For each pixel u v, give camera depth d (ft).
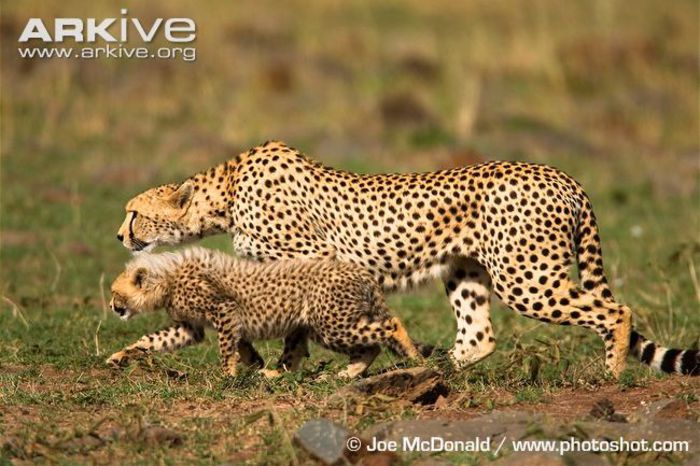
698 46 181.98
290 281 54.54
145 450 42.75
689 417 45.73
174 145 125.90
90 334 64.49
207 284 54.95
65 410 48.19
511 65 166.40
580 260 54.85
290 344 56.54
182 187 59.67
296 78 153.89
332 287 53.26
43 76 140.46
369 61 165.99
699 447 42.52
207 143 127.34
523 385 51.67
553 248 53.11
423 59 164.45
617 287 78.13
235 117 134.72
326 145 128.26
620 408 48.14
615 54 169.07
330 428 42.11
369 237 56.08
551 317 53.52
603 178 119.55
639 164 128.47
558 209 53.16
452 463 40.88
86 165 116.37
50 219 98.53
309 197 57.16
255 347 63.05
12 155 118.11
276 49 166.81
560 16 193.98
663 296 76.02
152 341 57.31
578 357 57.93
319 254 57.26
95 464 41.37
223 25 168.45
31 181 110.11
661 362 52.75
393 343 53.52
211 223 60.03
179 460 41.91
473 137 135.03
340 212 56.54
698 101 154.71
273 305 54.70
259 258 58.39
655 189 116.88
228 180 59.52
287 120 138.72
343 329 53.36
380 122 139.33
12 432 44.83
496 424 44.45
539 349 53.16
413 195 55.52
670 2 203.00
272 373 54.13
